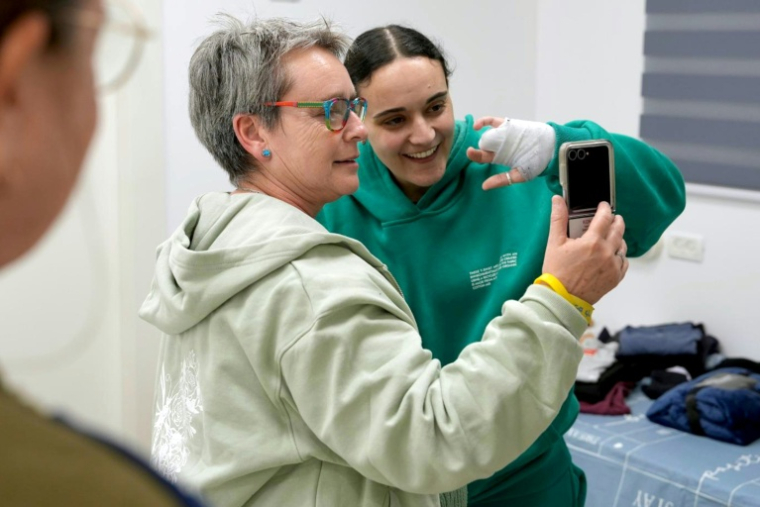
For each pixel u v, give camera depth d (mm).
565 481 1729
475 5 3457
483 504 1626
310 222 1199
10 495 384
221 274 1135
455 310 1671
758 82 2939
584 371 2986
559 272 1106
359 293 1086
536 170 1501
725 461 2520
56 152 439
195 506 452
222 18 1288
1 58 399
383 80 1567
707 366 3037
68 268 2779
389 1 3254
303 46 1213
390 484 1107
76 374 2869
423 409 1064
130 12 470
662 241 3287
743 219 3057
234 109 1212
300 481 1160
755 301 3053
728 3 2980
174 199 2920
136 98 2775
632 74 3316
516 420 1082
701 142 3127
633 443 2654
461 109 3516
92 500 399
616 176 1535
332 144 1228
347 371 1074
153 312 1256
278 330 1103
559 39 3551
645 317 3391
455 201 1709
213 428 1160
